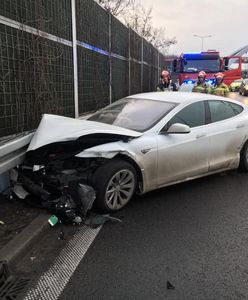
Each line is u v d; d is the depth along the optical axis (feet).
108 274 12.68
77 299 11.31
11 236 14.51
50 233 15.61
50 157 17.76
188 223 17.06
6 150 15.96
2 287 11.82
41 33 23.06
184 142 20.33
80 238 15.29
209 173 22.54
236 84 127.95
